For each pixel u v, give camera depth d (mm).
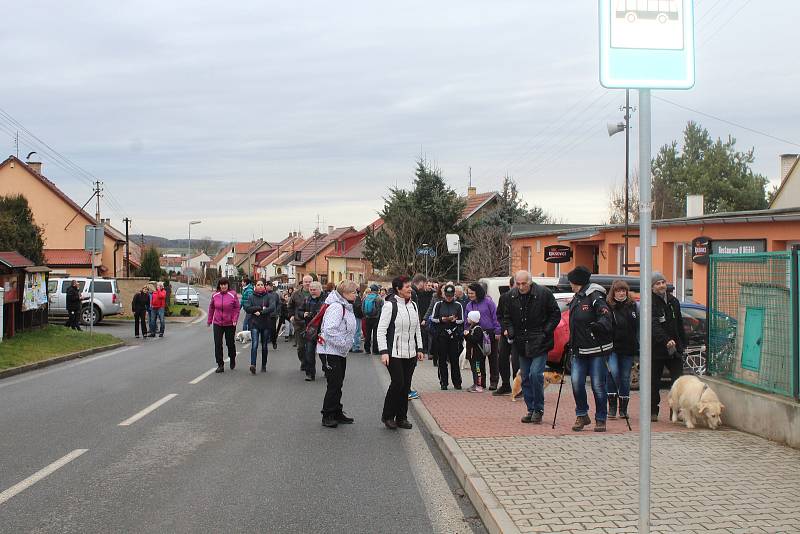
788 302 7836
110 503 5848
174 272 150375
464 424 9078
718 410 8484
